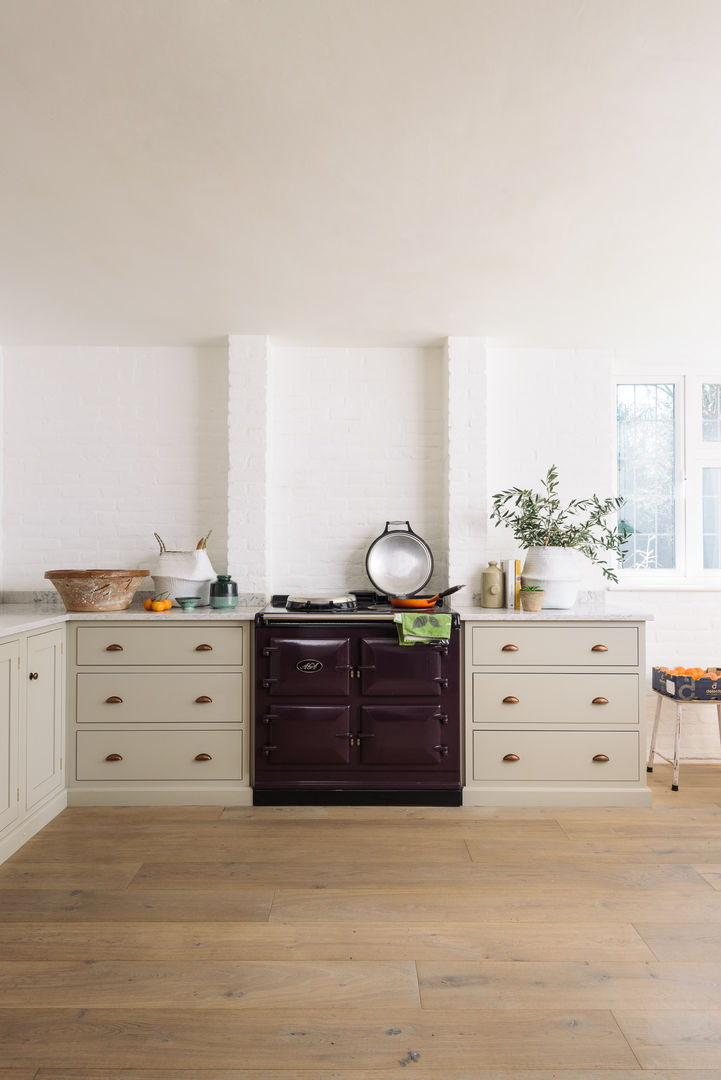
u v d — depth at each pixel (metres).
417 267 2.99
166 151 2.08
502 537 4.14
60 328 3.80
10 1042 1.75
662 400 4.45
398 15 1.53
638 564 4.42
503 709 3.47
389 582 4.02
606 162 2.15
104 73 1.72
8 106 1.86
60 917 2.36
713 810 3.39
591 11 1.53
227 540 4.09
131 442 4.13
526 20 1.55
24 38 1.61
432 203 2.42
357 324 3.75
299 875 2.68
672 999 1.94
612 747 3.46
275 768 3.46
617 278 3.12
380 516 4.16
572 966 2.09
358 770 3.46
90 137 2.01
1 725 2.78
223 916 2.38
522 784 3.47
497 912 2.41
